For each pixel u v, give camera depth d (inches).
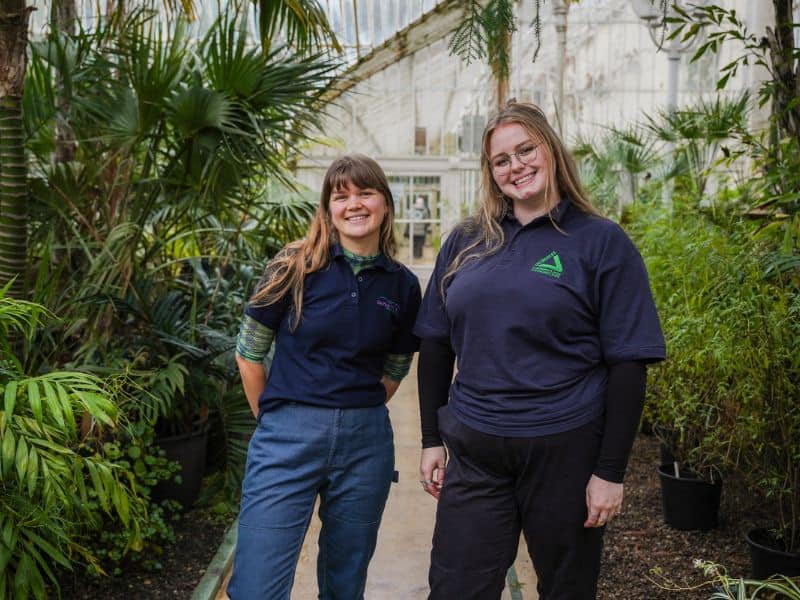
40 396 85.6
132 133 148.5
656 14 265.7
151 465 135.6
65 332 129.6
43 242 148.9
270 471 80.9
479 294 73.5
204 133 146.7
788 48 110.1
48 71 142.2
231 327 161.6
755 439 115.2
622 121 550.3
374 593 117.2
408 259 608.1
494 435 72.2
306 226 190.5
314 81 152.6
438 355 81.3
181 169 156.7
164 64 144.6
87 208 157.6
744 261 113.4
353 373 82.0
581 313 71.6
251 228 195.2
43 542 86.1
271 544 79.5
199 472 154.6
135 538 101.6
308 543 137.0
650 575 121.0
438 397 81.7
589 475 71.8
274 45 185.6
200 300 170.2
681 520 138.6
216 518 150.6
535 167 74.0
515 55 530.9
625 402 70.2
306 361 81.8
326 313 81.0
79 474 86.7
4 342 88.5
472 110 587.8
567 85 550.9
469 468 75.0
